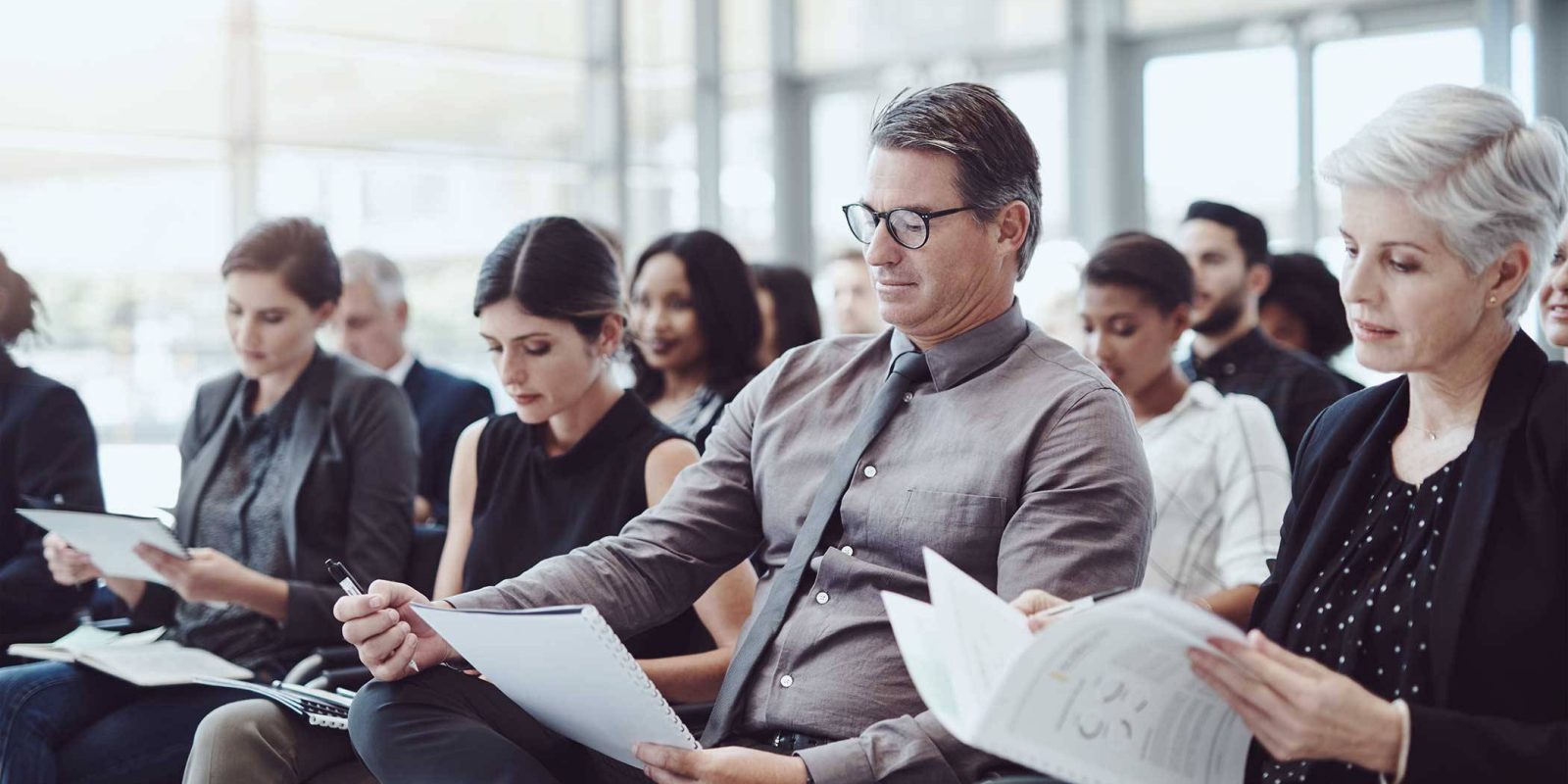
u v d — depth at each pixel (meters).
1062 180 8.77
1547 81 6.86
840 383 2.07
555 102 8.89
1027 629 1.40
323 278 2.91
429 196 8.40
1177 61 8.28
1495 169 1.36
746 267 3.46
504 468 2.50
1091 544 1.74
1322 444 1.61
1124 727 1.31
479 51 8.53
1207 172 8.20
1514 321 1.44
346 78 8.04
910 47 9.27
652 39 9.30
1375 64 7.56
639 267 3.43
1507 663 1.35
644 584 2.04
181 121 7.47
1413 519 1.46
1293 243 7.89
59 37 7.08
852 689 1.82
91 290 7.22
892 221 1.88
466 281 8.48
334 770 2.11
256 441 2.95
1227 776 1.41
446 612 1.67
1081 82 8.62
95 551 2.61
